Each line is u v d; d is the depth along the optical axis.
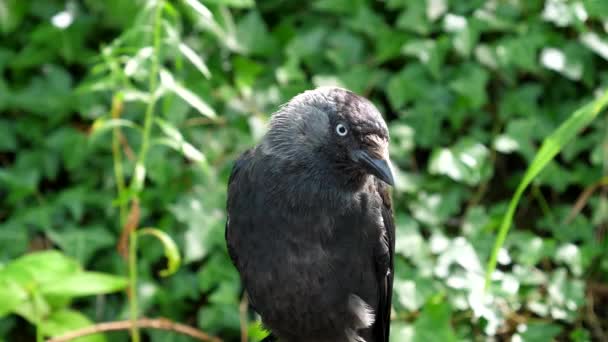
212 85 8.93
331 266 6.19
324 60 9.24
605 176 8.79
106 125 6.78
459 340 7.85
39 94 8.99
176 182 8.54
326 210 6.07
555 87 9.31
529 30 9.02
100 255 8.52
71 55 9.16
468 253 7.96
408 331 7.60
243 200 6.19
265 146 6.25
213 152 8.61
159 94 6.57
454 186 8.77
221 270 8.30
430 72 9.02
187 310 8.71
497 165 9.48
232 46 9.02
